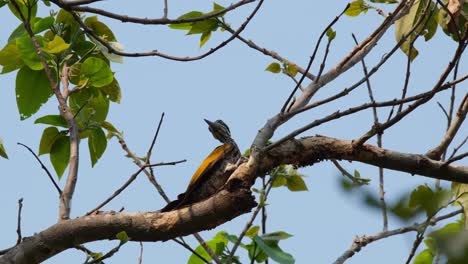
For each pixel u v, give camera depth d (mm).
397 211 3105
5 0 10477
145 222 8156
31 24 10594
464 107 10008
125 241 8000
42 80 10773
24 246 8086
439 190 3279
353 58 9805
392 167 9523
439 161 9539
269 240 10047
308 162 9352
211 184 10469
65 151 10930
